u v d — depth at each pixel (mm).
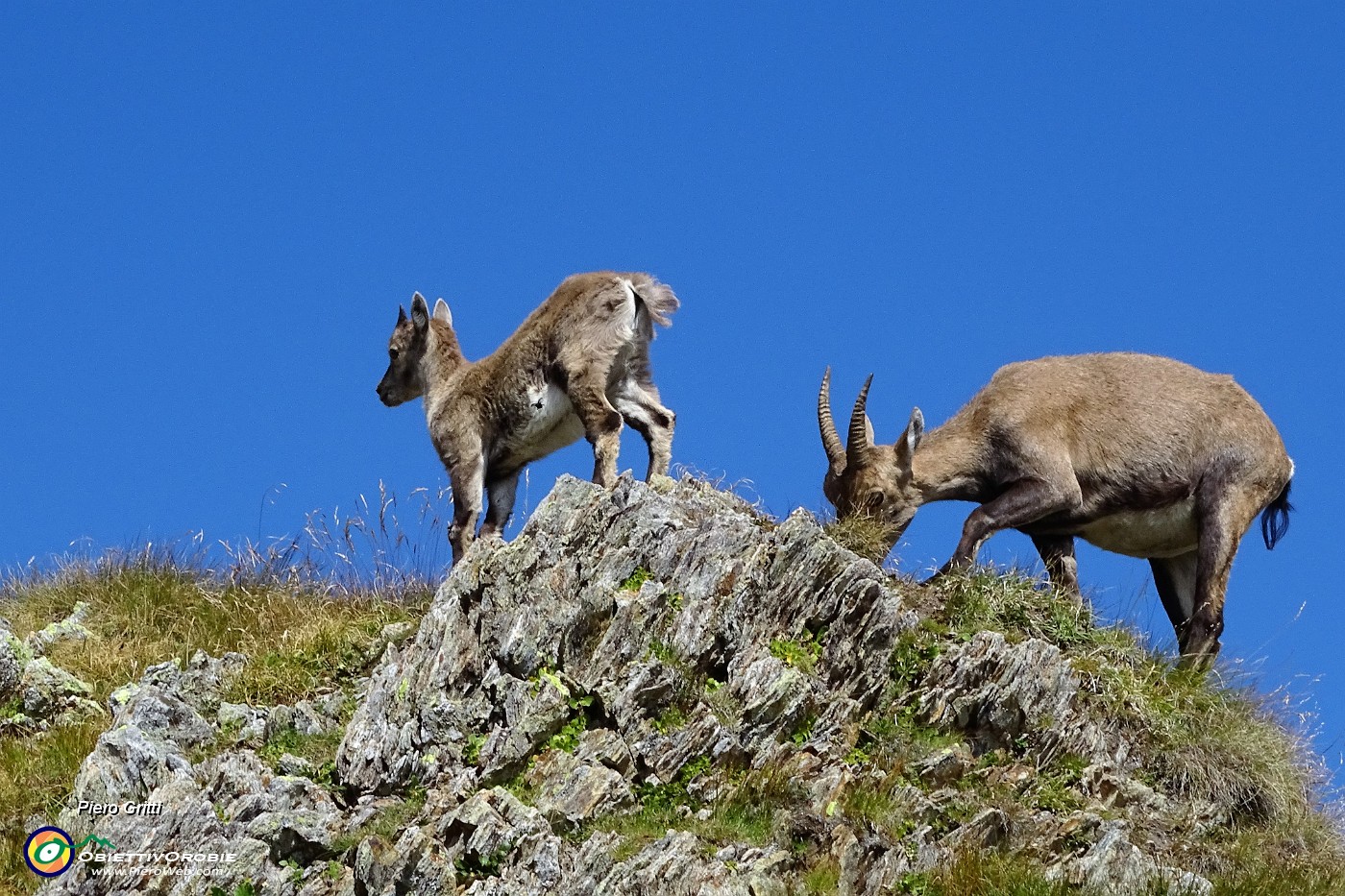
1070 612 45281
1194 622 47281
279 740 40906
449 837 35094
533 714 37906
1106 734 41156
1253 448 48344
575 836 35531
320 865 35500
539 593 40062
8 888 36875
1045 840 37375
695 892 33719
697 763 37188
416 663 39750
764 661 38531
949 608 43438
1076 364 50656
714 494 46281
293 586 53250
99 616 52031
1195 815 40219
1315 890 37562
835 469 50625
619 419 51031
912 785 38000
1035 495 48125
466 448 53719
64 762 41594
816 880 34688
